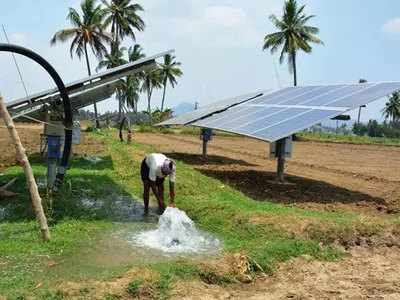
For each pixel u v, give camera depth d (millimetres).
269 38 48688
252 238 8875
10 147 23266
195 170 16297
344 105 11992
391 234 9195
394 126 95562
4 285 6270
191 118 20469
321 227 8953
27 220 9555
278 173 14375
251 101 18328
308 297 6520
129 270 6707
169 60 69375
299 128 11492
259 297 6473
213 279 6941
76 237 8688
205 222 9805
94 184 13305
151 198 12039
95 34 48156
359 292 6738
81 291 6039
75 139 16438
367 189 14602
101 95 15328
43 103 12070
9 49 9352
